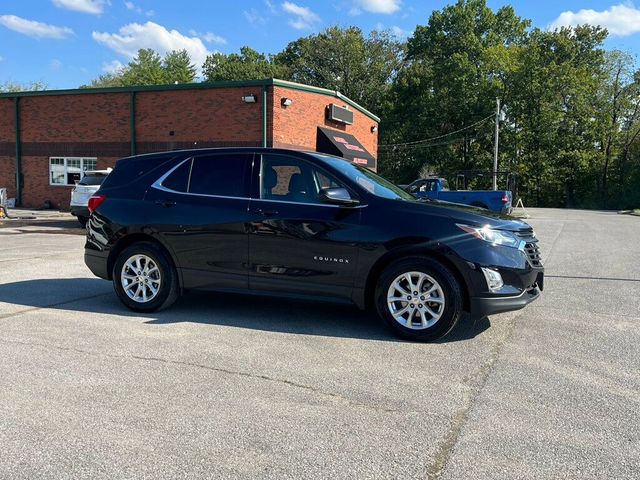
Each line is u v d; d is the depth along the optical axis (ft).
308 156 18.84
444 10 174.09
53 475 9.32
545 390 13.19
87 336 17.31
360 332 18.03
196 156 20.47
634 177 157.99
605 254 38.68
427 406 12.21
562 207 162.81
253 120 67.92
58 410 11.87
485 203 73.97
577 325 19.20
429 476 9.35
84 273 28.91
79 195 56.18
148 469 9.53
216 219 19.19
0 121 84.84
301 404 12.28
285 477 9.30
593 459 9.97
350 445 10.42
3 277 27.61
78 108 78.79
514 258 16.72
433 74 165.89
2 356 15.33
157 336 17.38
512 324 19.25
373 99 182.29
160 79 226.99
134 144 75.00
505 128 159.43
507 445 10.46
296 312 20.65
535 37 173.37
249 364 14.83
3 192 66.69
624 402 12.51
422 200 18.95
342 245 17.51
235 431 10.96
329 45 183.73
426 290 16.96
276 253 18.39
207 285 19.62
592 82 158.51
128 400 12.41
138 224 20.33
